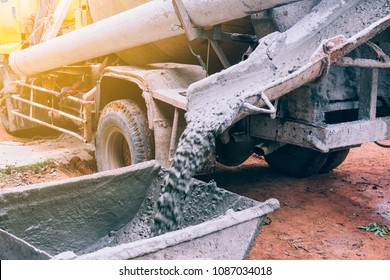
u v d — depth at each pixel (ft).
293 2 12.10
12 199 11.25
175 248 8.83
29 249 8.64
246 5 12.80
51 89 26.03
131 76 17.75
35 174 21.99
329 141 13.28
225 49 16.89
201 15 14.25
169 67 18.81
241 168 22.76
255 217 10.00
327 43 11.59
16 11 28.12
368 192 19.15
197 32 14.90
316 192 19.25
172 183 11.68
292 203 18.04
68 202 12.21
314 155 19.95
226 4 13.23
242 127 15.74
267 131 14.92
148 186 13.60
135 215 13.60
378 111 16.21
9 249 9.20
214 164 16.53
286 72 12.14
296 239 15.01
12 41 29.25
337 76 14.43
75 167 22.93
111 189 12.91
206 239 9.29
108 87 19.80
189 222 12.50
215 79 13.15
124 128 18.08
